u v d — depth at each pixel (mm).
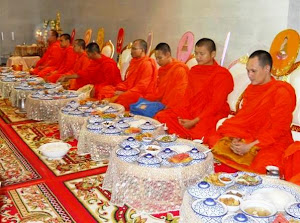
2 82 7738
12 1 13266
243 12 5594
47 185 3789
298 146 3359
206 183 2604
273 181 2822
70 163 4359
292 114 3932
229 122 4102
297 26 4902
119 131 4027
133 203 3256
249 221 2170
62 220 3104
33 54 11930
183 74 5305
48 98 6117
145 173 3025
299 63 4367
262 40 5348
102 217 3137
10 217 3145
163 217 3105
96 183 3816
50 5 12977
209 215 2242
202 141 4250
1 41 13375
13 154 4734
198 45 4770
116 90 6473
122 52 7898
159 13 7586
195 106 4770
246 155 3818
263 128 3848
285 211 2344
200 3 6422
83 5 10898
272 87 3836
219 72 4648
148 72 6145
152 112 5277
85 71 7355
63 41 9227
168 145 3639
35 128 5855
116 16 9242
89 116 4762
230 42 5867
